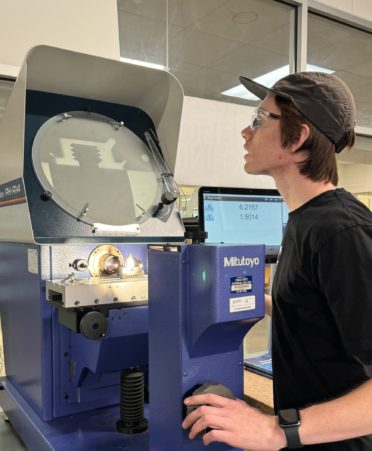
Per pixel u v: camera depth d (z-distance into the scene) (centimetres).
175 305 72
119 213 118
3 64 139
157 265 78
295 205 80
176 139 130
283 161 79
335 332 69
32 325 111
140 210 122
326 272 63
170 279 74
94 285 92
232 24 216
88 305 91
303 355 73
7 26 141
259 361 141
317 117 73
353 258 61
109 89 129
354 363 67
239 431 62
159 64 186
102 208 115
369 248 61
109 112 134
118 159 127
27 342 116
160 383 77
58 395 108
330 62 270
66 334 108
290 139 75
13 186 111
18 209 108
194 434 66
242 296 70
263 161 81
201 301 69
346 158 252
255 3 204
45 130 118
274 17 215
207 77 251
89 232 110
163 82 129
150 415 81
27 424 109
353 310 59
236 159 186
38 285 106
